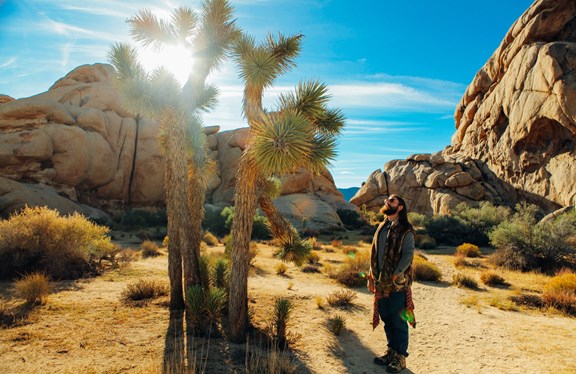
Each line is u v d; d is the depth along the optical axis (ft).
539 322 22.54
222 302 18.45
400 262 13.24
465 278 34.76
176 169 19.58
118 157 113.80
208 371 12.82
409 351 16.90
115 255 40.78
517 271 43.60
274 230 20.12
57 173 98.07
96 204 109.60
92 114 108.68
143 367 12.83
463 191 139.13
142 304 21.24
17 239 28.12
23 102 97.60
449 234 80.74
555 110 101.91
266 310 21.74
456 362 15.53
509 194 128.98
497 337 19.30
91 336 15.66
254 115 16.62
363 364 14.80
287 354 15.20
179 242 20.45
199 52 19.84
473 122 161.48
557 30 120.47
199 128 25.44
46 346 14.24
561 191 104.01
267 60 15.88
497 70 151.74
